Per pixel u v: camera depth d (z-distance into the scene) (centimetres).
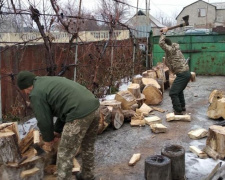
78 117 260
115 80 812
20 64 485
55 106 263
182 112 585
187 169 341
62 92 262
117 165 357
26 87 268
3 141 272
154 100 643
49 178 308
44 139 268
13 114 481
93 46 671
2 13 357
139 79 722
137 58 991
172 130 481
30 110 511
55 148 323
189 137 446
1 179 283
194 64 1087
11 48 461
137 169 347
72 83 274
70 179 273
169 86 842
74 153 270
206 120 533
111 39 672
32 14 396
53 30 506
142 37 1092
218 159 360
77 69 632
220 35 1039
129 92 557
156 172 294
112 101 509
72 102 261
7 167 278
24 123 474
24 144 302
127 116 512
